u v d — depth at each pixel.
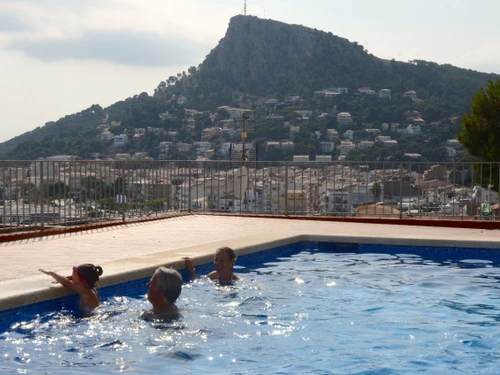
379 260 7.95
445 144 156.62
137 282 5.87
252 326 4.81
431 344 4.38
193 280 6.48
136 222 11.28
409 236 8.86
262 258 8.05
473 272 7.09
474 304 5.57
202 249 7.33
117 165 11.07
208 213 12.75
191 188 12.93
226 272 6.46
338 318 5.07
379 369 3.85
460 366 3.90
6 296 4.64
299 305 5.49
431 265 7.56
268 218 12.26
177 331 4.63
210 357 4.07
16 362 3.92
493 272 7.10
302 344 4.37
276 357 4.09
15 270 6.22
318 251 8.77
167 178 12.38
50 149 169.50
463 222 10.91
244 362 3.97
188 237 9.21
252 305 5.46
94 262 6.75
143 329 4.66
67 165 9.99
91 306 5.18
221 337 4.51
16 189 9.16
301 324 4.88
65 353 4.11
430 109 174.38
